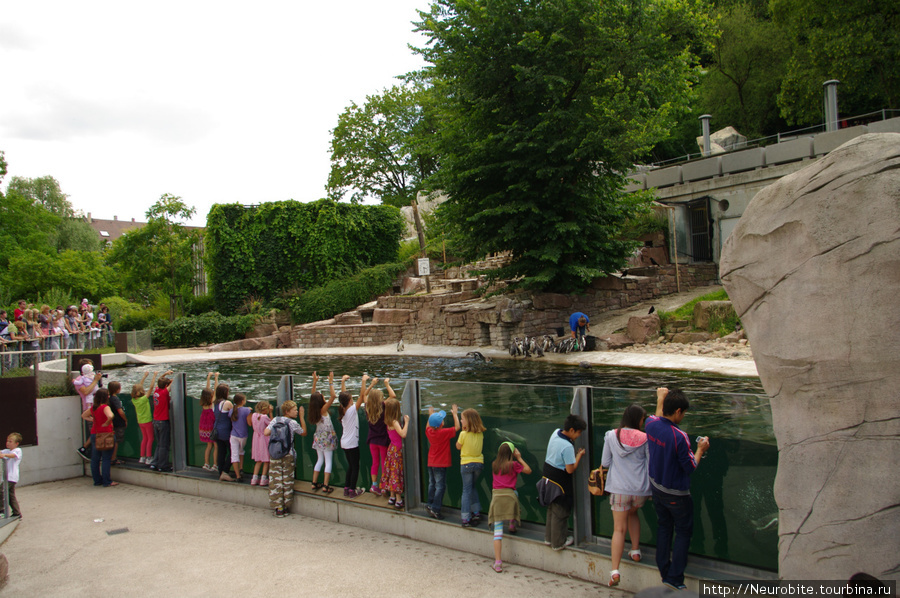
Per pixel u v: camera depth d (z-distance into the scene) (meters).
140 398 9.69
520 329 22.28
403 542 6.48
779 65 37.38
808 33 30.45
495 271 24.89
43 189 65.44
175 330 31.17
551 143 21.75
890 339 3.33
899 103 29.89
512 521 5.84
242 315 34.06
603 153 21.77
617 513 4.89
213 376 9.01
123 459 10.30
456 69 22.33
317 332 29.47
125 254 36.16
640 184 28.36
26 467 10.03
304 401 8.19
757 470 4.52
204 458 9.18
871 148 3.51
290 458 7.72
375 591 5.22
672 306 22.78
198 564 6.04
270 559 6.12
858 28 27.58
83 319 25.45
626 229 28.03
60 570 6.01
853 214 3.51
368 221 40.22
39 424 10.20
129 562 6.17
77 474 10.59
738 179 25.09
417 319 28.19
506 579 5.36
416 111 49.38
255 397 9.09
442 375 17.66
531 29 21.03
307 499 7.62
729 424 4.67
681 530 4.48
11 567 6.14
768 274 3.97
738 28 37.75
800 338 3.73
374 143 49.62
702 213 26.81
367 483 7.40
